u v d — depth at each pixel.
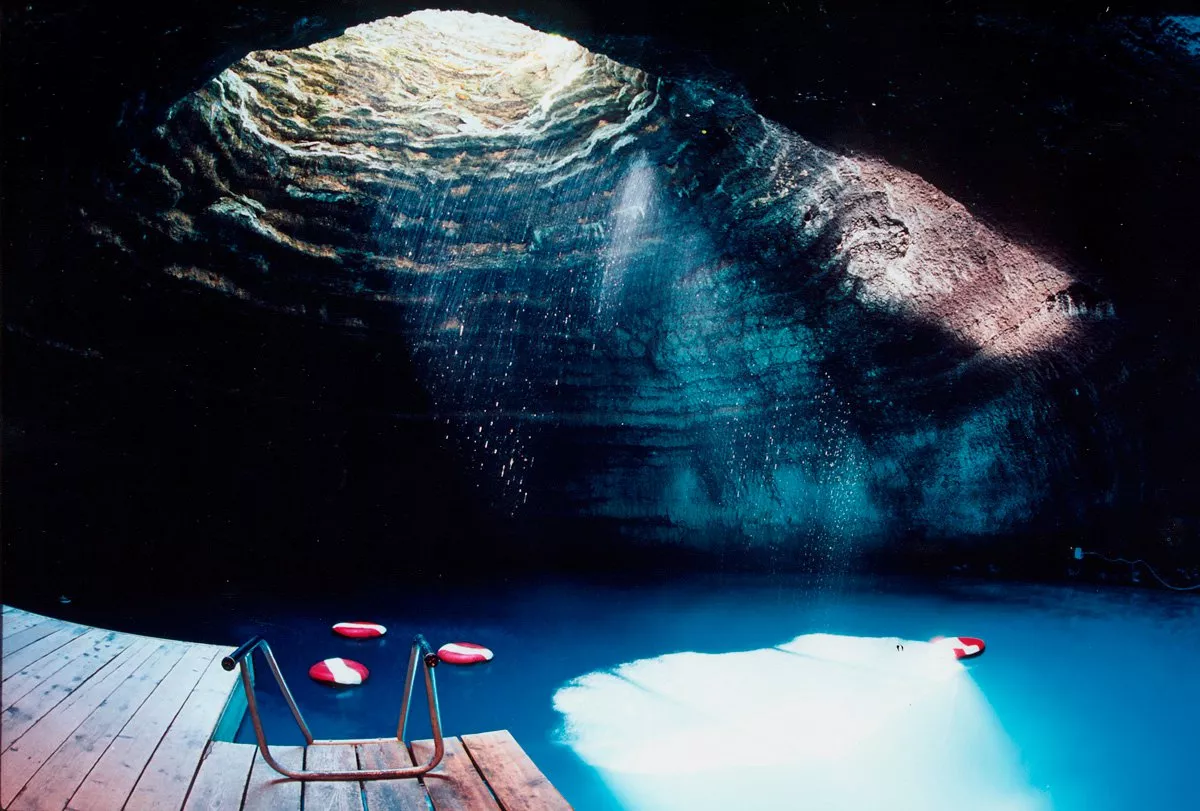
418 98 8.75
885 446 11.05
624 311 10.38
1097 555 10.18
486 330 10.24
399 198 9.06
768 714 4.89
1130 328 8.27
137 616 6.66
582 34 5.18
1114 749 4.52
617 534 10.93
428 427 10.41
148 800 2.87
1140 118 5.54
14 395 7.69
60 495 8.12
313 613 7.27
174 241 7.98
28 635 4.75
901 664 6.12
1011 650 6.64
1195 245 6.87
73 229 7.12
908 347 9.82
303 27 4.86
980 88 5.48
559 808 2.99
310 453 9.80
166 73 5.29
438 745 3.15
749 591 9.38
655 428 11.08
